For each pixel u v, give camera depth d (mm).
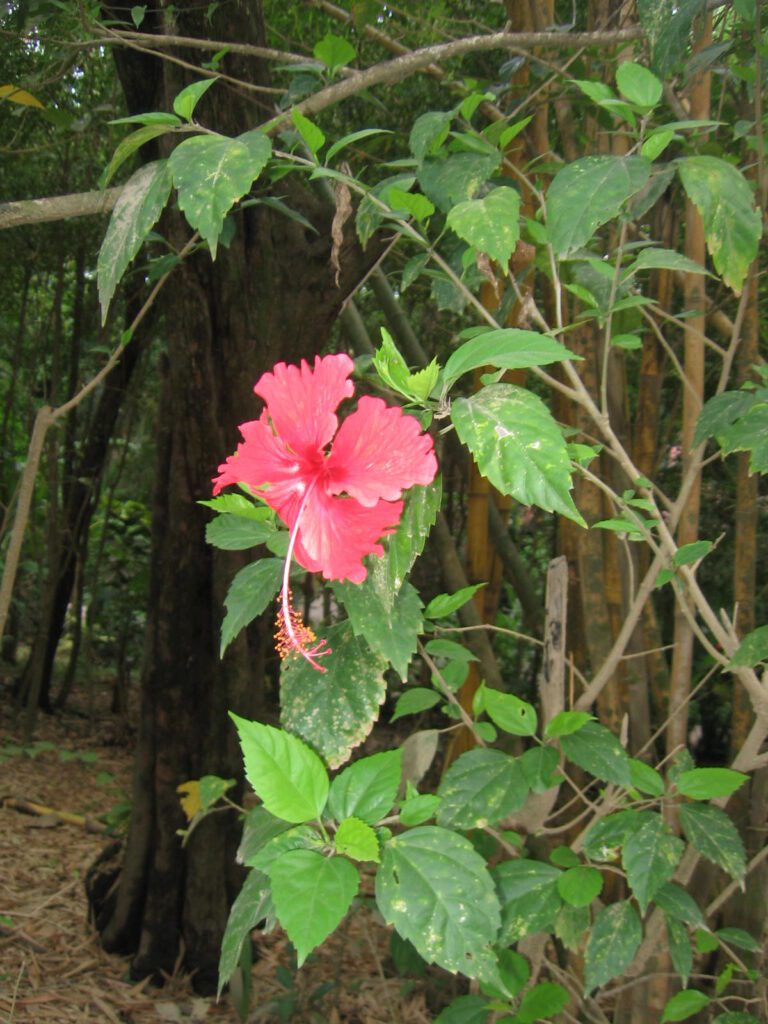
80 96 4254
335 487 985
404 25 3430
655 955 1814
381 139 3006
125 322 5289
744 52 2025
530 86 2543
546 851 2332
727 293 2568
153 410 6625
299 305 2855
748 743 1558
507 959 1619
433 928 1106
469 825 1459
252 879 1263
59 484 6277
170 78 2578
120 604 6609
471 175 1429
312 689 1252
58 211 1460
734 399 1523
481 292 2680
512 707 1541
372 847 1093
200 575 3055
